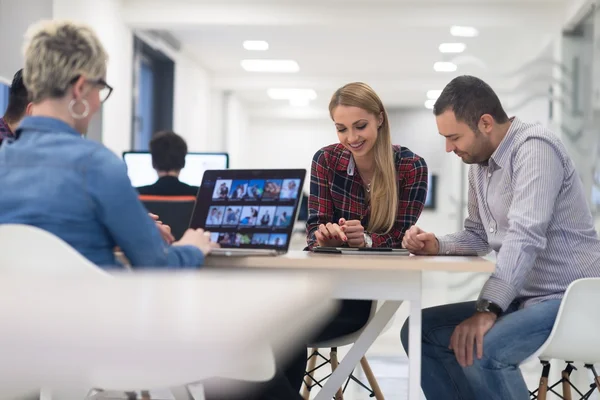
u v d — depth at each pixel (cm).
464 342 198
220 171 204
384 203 260
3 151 151
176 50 1156
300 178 194
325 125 1750
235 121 1514
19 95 256
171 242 195
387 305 205
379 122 263
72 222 146
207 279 33
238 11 891
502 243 212
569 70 814
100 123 809
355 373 413
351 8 886
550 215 207
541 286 216
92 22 785
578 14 812
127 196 147
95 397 164
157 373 36
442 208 766
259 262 167
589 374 361
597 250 217
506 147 221
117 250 175
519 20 862
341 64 1268
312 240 264
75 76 152
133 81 994
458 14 875
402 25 882
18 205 145
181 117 1205
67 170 146
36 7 627
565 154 217
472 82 223
